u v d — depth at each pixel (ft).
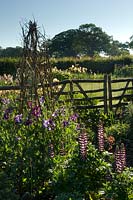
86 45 405.59
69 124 25.36
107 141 32.76
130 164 29.01
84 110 41.14
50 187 20.26
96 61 139.85
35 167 20.54
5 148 20.72
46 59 24.09
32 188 20.61
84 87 69.31
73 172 19.53
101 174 19.75
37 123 22.13
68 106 33.50
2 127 21.89
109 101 44.83
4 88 33.37
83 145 19.83
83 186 19.26
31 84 23.47
